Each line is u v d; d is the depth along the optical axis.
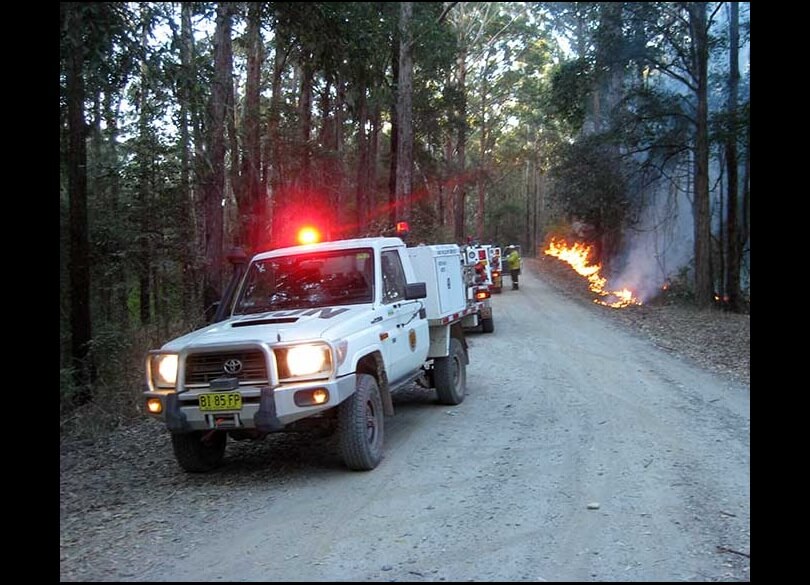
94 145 11.78
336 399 5.96
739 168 27.08
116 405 9.10
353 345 6.40
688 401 9.26
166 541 4.95
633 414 8.62
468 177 44.81
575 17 24.19
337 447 7.55
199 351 6.08
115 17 6.79
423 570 4.33
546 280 36.69
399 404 9.70
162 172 12.91
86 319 9.83
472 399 9.88
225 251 16.22
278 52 16.33
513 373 11.80
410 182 22.33
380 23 11.17
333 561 4.50
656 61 21.89
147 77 8.23
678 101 23.05
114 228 12.51
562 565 4.38
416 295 7.52
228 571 4.39
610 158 24.86
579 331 17.12
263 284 7.79
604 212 26.31
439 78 32.19
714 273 28.30
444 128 34.25
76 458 7.37
